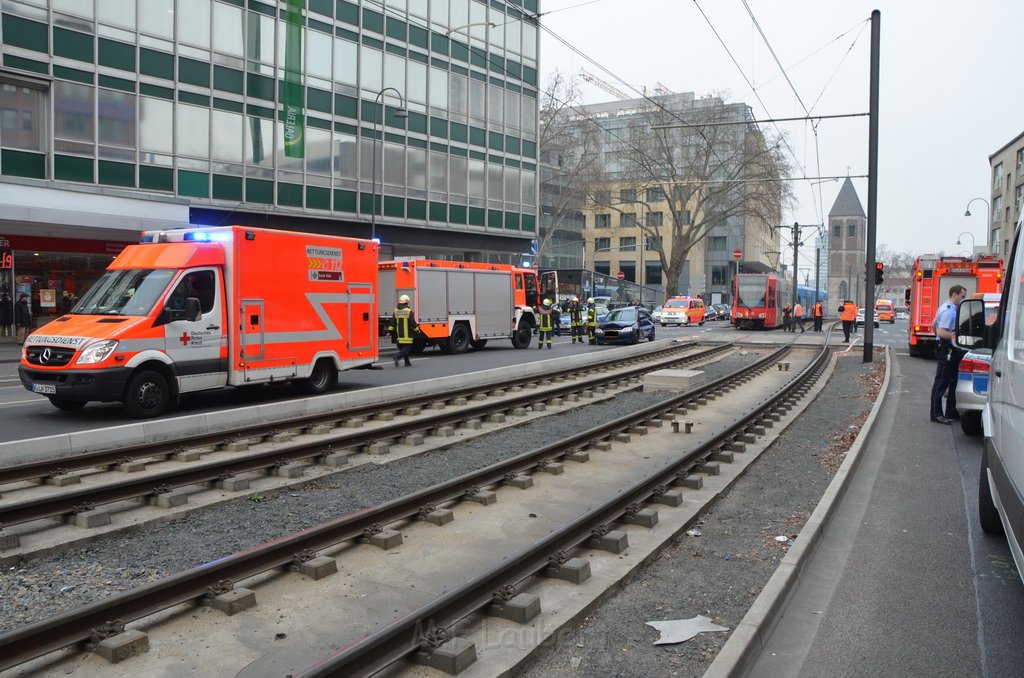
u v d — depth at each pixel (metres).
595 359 22.58
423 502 6.90
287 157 30.69
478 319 27.42
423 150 36.62
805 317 69.94
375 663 3.85
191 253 12.16
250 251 12.84
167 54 26.91
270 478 8.09
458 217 38.66
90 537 6.05
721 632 4.51
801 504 7.50
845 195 141.00
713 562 5.80
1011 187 70.00
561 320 43.44
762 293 48.91
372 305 15.47
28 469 7.77
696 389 15.59
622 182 67.69
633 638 4.45
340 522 5.95
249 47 29.28
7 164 23.42
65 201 23.16
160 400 11.78
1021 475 4.09
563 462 9.24
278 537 6.27
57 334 11.44
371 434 9.90
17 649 3.89
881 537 6.49
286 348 13.52
